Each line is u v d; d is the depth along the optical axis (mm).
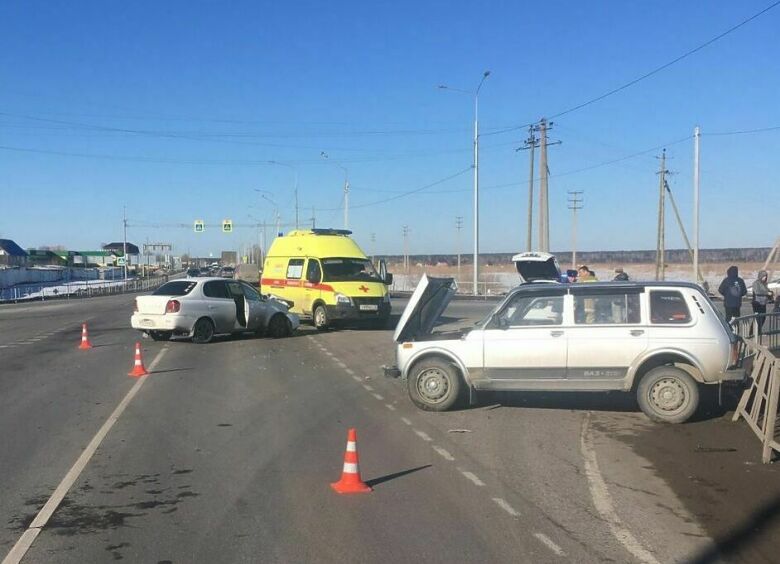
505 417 9641
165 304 18406
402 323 10523
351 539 5168
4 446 7895
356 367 14500
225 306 19188
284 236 25359
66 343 19062
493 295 50438
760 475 6883
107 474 6816
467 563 4750
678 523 5555
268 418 9484
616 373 9492
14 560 4770
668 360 9469
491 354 9844
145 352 16875
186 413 9789
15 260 91375
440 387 9977
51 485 6465
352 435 6383
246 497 6133
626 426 9094
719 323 9352
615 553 4945
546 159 44312
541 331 9750
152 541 5117
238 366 14547
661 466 7207
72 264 114875
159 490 6320
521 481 6664
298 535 5246
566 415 9773
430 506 5918
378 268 24203
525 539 5195
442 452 7734
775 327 11844
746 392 9305
